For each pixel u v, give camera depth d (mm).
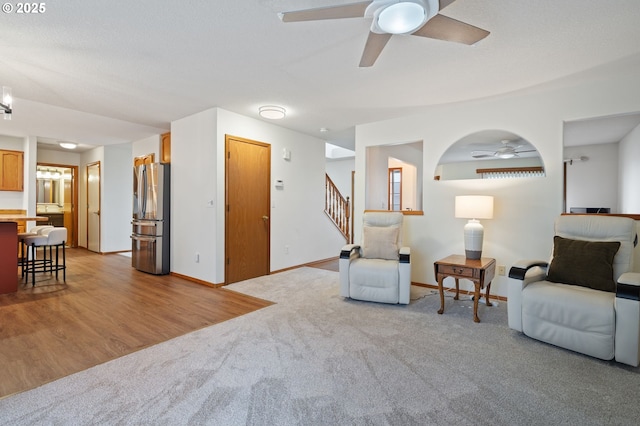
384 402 1752
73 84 3283
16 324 2809
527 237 3531
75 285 4195
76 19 2117
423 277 4223
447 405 1729
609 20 2117
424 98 3648
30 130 5414
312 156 5742
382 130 4605
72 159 7707
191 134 4465
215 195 4129
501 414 1655
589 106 3164
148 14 2064
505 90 3383
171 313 3141
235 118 4336
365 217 4105
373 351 2355
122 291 3916
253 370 2072
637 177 4352
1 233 3732
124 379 1947
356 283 3516
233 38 2371
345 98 3680
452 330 2762
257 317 3045
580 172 5625
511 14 2062
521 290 2625
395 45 2457
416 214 4266
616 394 1835
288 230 5266
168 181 4855
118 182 7066
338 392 1841
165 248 4848
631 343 2098
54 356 2229
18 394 1777
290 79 3141
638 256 2918
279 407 1702
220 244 4184
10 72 2979
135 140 6215
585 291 2414
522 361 2215
